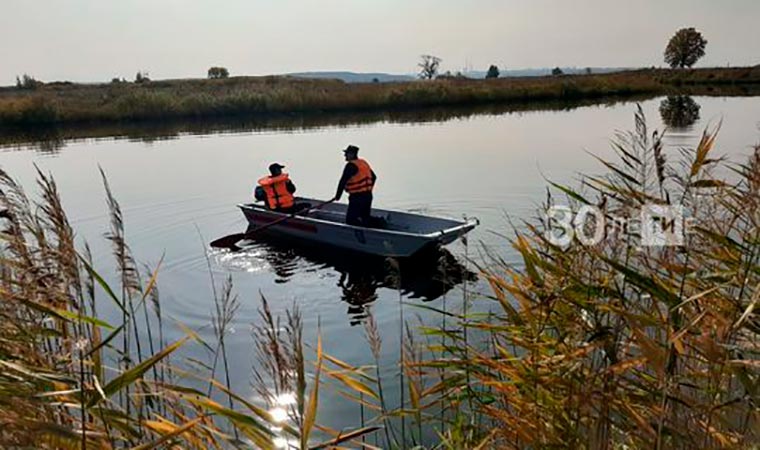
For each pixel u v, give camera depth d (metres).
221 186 12.65
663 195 2.13
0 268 2.03
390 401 3.98
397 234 7.29
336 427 3.62
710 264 2.37
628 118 24.39
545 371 2.09
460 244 7.77
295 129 23.56
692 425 1.88
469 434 2.64
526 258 2.26
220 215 10.31
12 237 2.07
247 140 20.31
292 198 9.37
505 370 2.21
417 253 7.30
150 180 13.31
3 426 1.35
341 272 7.29
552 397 2.09
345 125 24.75
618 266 1.92
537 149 16.36
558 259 2.31
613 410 1.92
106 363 4.08
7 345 1.80
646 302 2.31
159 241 8.66
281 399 1.87
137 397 2.13
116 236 2.33
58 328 2.11
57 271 2.01
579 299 2.08
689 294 2.02
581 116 26.08
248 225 9.64
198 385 4.28
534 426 2.06
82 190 12.16
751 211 2.13
